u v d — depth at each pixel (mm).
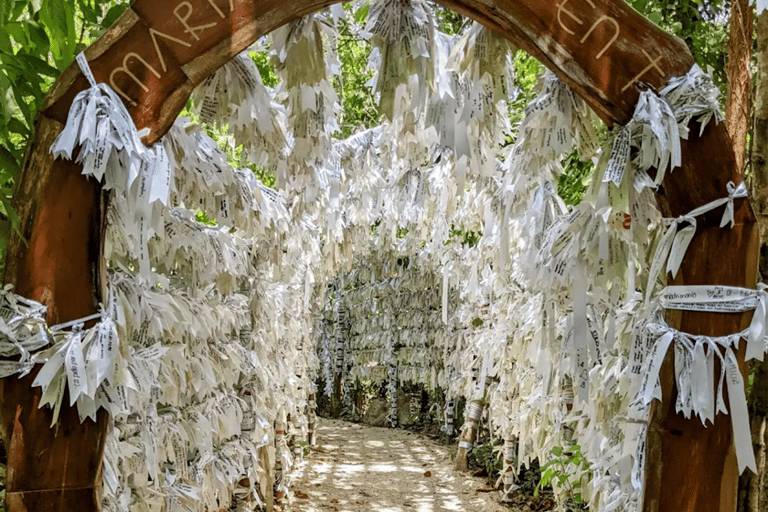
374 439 7562
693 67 1174
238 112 1508
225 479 2607
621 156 1208
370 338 8938
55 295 1098
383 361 8727
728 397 1173
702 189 1180
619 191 1272
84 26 1516
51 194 1100
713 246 1187
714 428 1177
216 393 2674
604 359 2121
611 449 1923
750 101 1478
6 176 1327
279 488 4090
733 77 1426
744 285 1180
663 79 1181
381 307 8734
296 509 4246
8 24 1312
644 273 1614
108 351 1110
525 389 3512
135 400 1702
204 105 1471
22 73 1279
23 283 1095
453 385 6402
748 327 1173
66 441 1116
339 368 9664
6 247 1151
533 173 1622
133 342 1785
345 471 5578
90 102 1077
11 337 1055
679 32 2219
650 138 1179
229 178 2090
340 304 9695
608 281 1535
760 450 1334
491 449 5398
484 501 4445
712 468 1179
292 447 5570
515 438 4293
